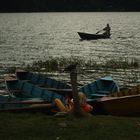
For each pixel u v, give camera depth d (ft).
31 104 55.52
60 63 113.50
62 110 53.36
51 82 75.00
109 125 44.04
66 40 218.18
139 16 625.82
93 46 181.37
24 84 68.90
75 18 562.66
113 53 152.15
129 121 46.34
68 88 71.97
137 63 114.42
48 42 206.59
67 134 40.78
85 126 43.45
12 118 47.70
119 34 258.78
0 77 96.63
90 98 63.87
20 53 153.99
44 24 417.49
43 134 40.83
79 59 128.16
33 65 114.11
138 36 242.17
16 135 40.55
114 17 590.14
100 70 106.63
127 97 57.93
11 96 63.05
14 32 292.40
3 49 168.76
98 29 326.24
